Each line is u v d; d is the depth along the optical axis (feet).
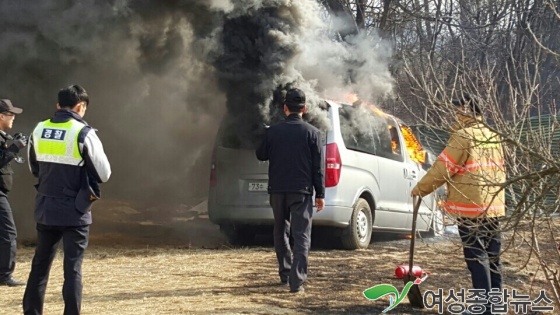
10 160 21.95
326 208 28.22
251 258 27.43
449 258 28.27
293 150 21.47
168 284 22.33
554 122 14.90
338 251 29.76
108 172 16.71
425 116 17.01
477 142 15.53
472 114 15.84
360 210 30.07
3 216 21.99
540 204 14.88
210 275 23.84
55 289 21.56
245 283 22.63
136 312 18.71
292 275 21.31
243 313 18.76
